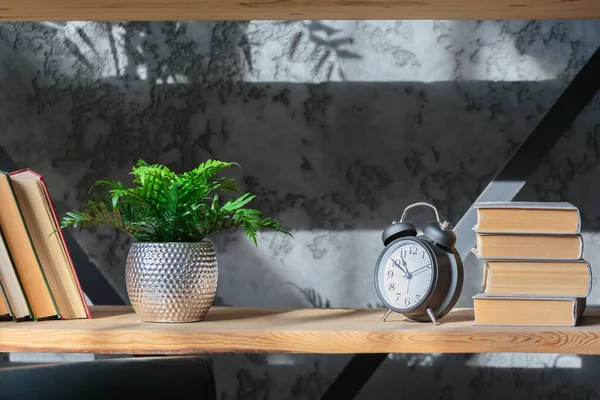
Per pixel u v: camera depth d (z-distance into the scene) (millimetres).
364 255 1775
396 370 1770
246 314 1447
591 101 1754
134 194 1320
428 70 1774
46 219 1360
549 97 1763
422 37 1775
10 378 854
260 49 1785
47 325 1276
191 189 1353
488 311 1261
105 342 1216
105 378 881
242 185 1784
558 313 1256
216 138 1788
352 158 1776
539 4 1374
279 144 1782
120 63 1797
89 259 1776
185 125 1789
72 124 1800
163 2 1362
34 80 1801
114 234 1793
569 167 1759
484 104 1770
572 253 1271
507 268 1265
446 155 1770
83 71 1800
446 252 1309
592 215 1755
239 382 1787
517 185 1599
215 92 1788
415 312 1293
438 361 1767
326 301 1779
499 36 1770
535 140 1597
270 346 1207
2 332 1226
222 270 1791
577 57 1759
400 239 1326
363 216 1775
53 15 1478
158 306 1295
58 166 1798
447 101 1772
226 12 1440
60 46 1800
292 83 1782
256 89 1786
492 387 1760
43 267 1349
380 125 1775
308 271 1783
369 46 1776
